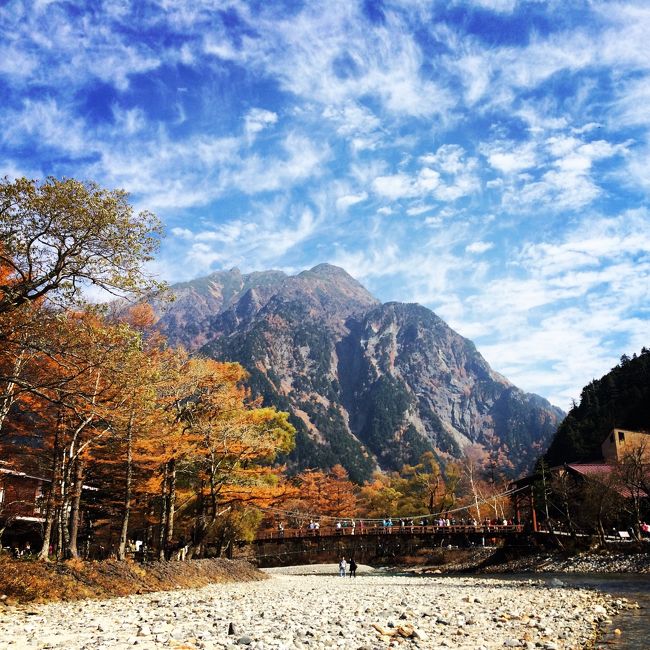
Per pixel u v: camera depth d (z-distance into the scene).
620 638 13.52
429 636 12.64
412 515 84.94
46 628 12.10
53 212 16.34
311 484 83.94
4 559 19.59
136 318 25.94
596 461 77.31
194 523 37.38
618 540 46.28
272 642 10.45
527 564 47.69
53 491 23.78
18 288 16.95
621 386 105.31
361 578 45.25
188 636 11.23
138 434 25.52
